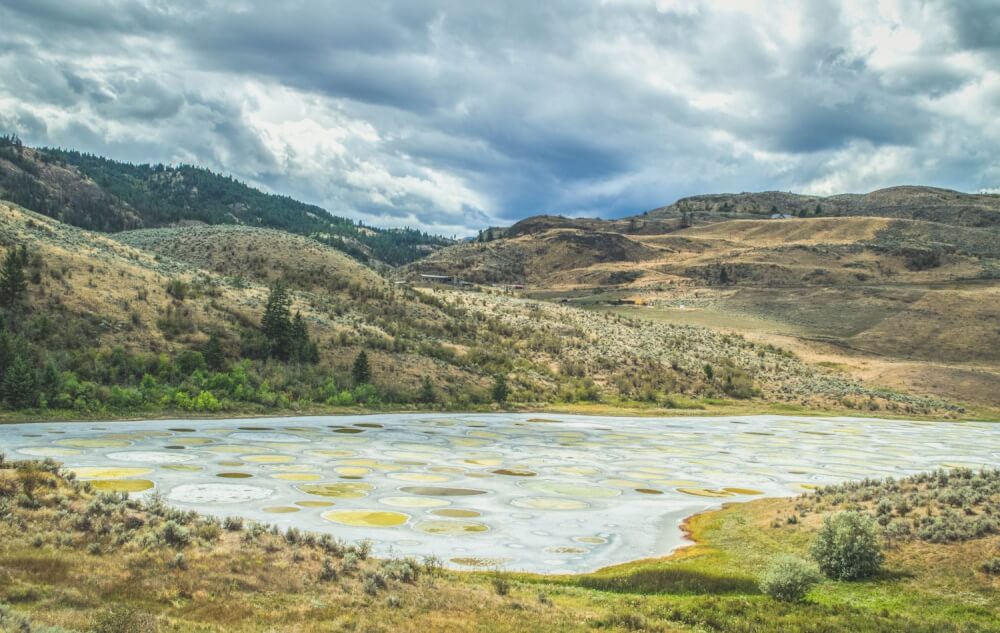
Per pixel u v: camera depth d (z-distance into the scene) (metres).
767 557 34.41
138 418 73.19
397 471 55.31
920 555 31.48
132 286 102.44
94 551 24.61
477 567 32.41
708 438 86.06
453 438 75.06
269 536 29.83
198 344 94.19
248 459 56.34
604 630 23.09
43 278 92.56
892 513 37.00
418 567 29.41
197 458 55.28
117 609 19.92
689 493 52.28
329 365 102.56
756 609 26.27
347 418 85.62
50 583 21.23
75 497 30.11
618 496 50.12
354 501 44.31
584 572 32.62
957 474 45.16
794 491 54.69
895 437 96.00
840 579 30.56
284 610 21.92
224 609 21.31
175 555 25.17
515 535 38.59
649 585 30.30
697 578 30.75
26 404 69.31
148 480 46.09
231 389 85.75
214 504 40.84
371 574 26.50
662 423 99.88
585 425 93.12
